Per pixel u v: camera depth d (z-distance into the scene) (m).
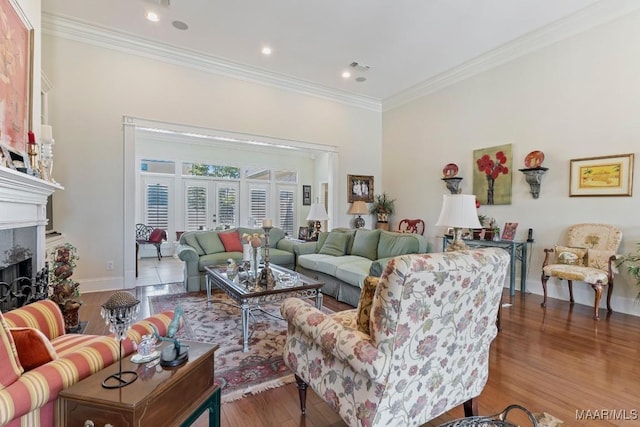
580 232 3.65
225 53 4.71
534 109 4.19
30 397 0.95
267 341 2.66
